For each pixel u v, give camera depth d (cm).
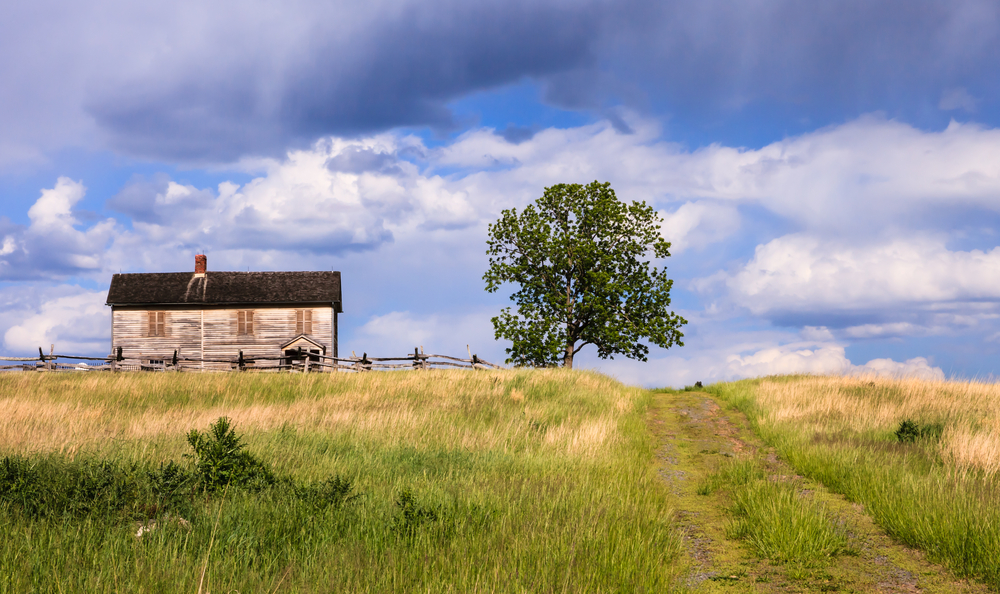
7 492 739
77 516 696
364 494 841
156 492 775
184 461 979
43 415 1483
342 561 597
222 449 866
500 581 568
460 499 816
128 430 1295
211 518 694
